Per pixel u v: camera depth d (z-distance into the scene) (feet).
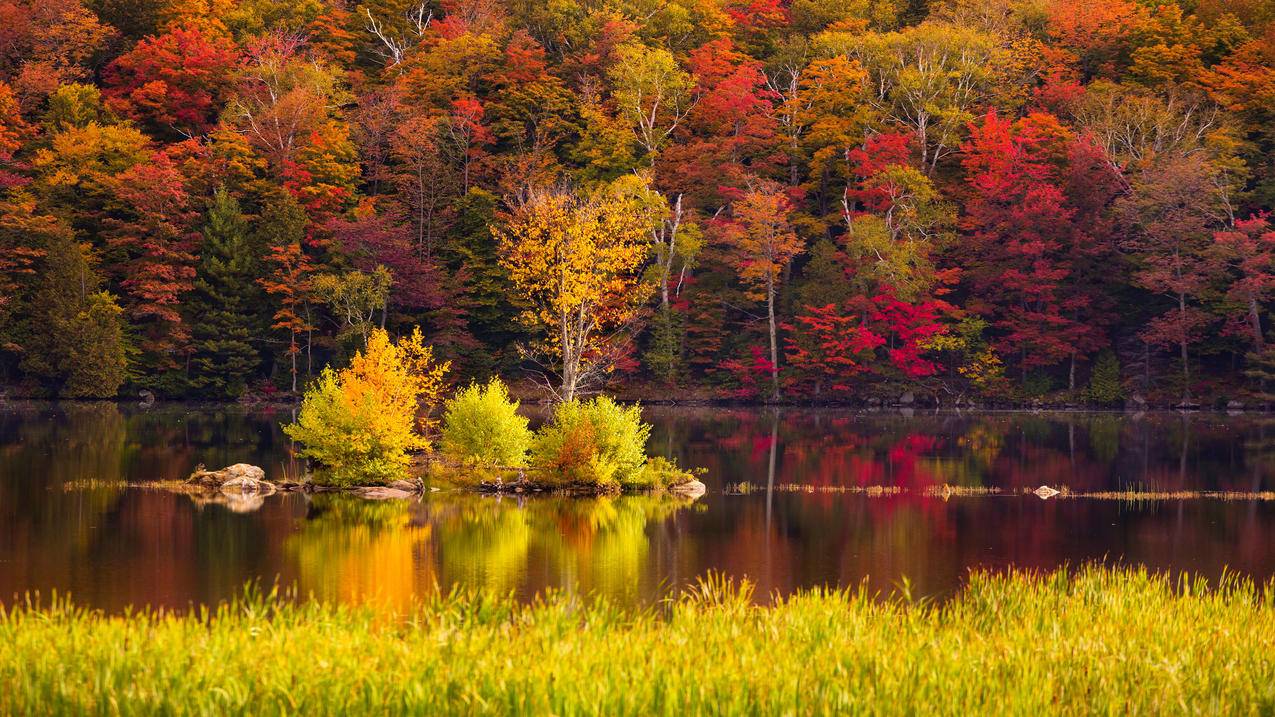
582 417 128.88
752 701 36.96
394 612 59.93
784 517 107.14
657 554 85.87
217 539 89.20
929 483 136.05
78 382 244.42
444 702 36.24
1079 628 52.08
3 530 92.22
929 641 47.26
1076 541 95.20
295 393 255.29
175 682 37.14
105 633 43.04
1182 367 265.75
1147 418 236.43
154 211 257.75
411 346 132.77
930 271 264.31
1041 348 264.72
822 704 37.14
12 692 36.32
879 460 161.99
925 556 87.35
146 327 258.78
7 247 246.88
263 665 38.58
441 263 270.46
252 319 260.21
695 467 151.94
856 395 271.28
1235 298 248.52
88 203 267.59
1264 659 46.24
